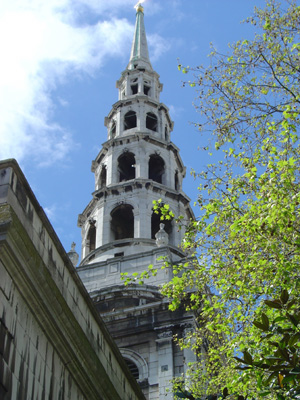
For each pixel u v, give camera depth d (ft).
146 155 171.32
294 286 59.36
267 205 60.08
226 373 74.02
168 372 118.73
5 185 54.44
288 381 41.86
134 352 125.18
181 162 180.45
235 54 72.54
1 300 49.62
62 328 57.98
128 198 160.04
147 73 201.87
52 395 55.11
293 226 61.31
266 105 70.23
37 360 53.78
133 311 129.29
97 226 157.99
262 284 64.75
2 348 48.62
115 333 127.95
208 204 70.38
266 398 56.75
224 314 69.87
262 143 70.44
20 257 52.54
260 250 65.26
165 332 125.29
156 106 190.29
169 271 135.74
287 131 65.16
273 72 69.00
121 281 137.90
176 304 74.49
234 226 63.05
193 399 46.98
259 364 42.98
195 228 72.54
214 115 72.02
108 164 171.73
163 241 144.97
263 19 72.49
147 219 154.61
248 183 69.10
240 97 71.26
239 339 65.57
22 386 50.60
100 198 163.12
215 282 69.26
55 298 56.80
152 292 131.64
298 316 43.21
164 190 163.32
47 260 58.90
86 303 65.67
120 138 175.22
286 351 42.50
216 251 71.05
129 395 71.56
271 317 59.82
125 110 188.24
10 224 51.31
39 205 58.80
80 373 60.29
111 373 68.08
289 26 71.56
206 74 72.74
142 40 218.18
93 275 141.79
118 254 147.23
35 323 54.70
